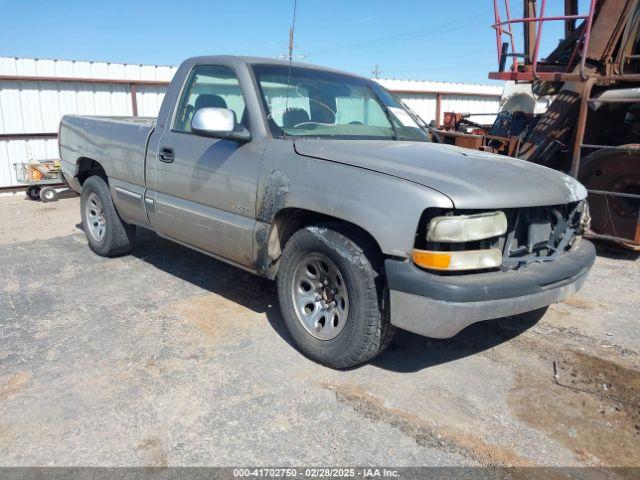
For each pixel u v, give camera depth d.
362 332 3.19
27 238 6.93
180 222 4.43
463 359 3.68
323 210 3.26
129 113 12.60
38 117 11.40
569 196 3.48
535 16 7.90
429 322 2.91
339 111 4.28
